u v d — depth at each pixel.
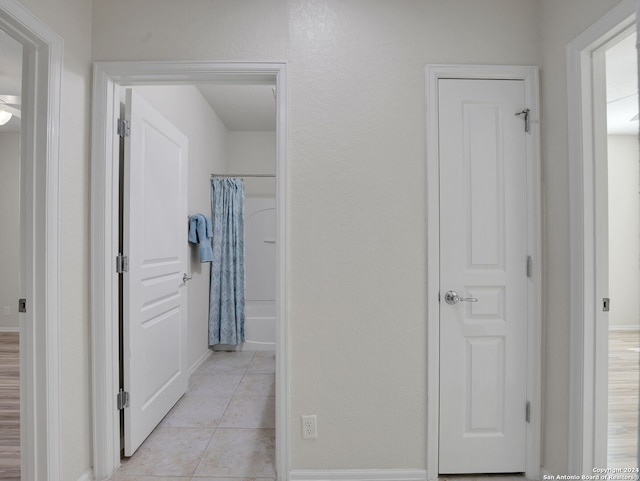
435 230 1.84
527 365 1.85
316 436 1.81
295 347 1.82
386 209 1.84
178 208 2.63
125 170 1.95
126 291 1.95
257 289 4.50
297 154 1.83
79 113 1.73
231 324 3.96
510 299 1.85
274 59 1.83
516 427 1.85
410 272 1.84
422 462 1.83
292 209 1.83
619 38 1.48
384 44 1.84
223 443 2.13
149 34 1.83
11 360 3.69
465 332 1.85
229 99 3.68
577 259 1.61
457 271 1.86
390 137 1.84
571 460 1.63
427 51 1.85
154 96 2.52
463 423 1.85
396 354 1.83
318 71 1.83
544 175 1.84
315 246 1.83
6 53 2.65
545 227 1.83
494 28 1.86
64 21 1.62
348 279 1.83
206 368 3.45
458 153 1.86
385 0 1.85
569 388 1.65
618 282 4.84
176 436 2.21
